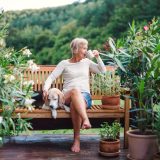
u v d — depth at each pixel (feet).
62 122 15.75
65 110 14.37
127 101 14.42
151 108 13.25
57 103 14.33
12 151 14.21
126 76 14.38
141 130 13.42
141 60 13.71
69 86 14.82
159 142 12.69
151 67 12.85
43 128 15.74
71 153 13.98
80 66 15.01
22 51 14.84
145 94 13.16
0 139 13.76
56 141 15.66
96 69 15.23
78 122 14.11
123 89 14.34
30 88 14.51
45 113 14.43
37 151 14.23
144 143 12.84
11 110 14.02
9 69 14.34
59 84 16.75
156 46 13.30
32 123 15.67
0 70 13.96
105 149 13.55
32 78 16.71
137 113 13.62
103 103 14.74
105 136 13.89
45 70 16.78
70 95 14.14
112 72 15.87
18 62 14.49
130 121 15.26
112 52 14.23
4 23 14.96
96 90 16.47
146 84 13.29
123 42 14.49
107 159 13.32
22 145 15.05
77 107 13.74
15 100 14.33
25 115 14.42
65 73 15.01
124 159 13.35
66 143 15.34
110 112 14.51
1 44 14.58
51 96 14.29
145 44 13.80
